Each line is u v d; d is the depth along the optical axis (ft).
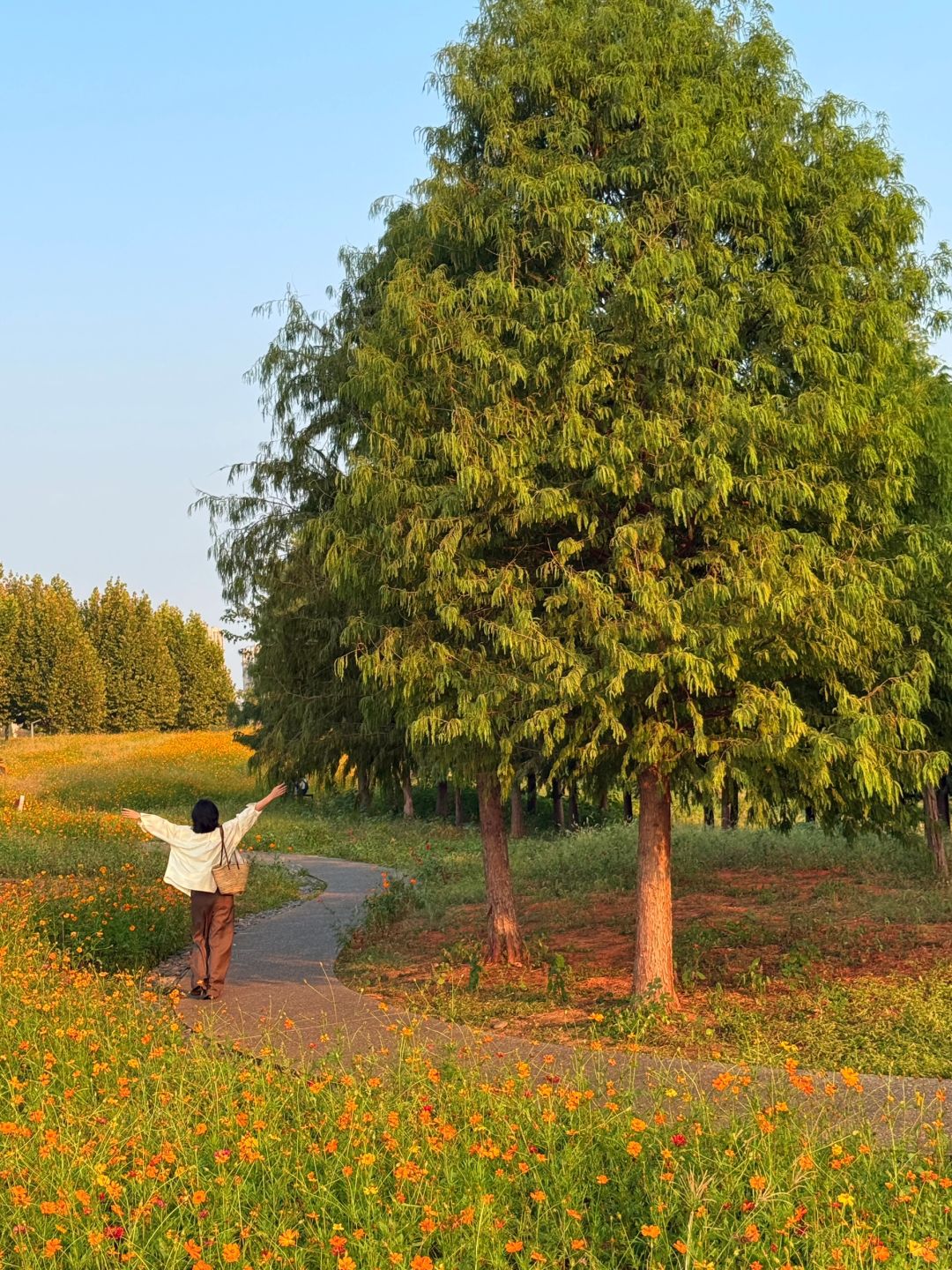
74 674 221.46
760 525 26.22
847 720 26.94
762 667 27.40
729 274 27.27
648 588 24.77
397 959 39.01
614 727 26.32
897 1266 12.92
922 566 30.27
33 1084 19.52
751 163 28.32
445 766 34.12
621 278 26.76
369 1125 17.17
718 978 34.12
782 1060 24.67
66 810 100.53
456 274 30.37
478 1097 18.52
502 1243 13.75
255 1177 16.05
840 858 55.62
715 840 64.59
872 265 28.53
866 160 28.89
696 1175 15.26
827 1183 14.67
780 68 29.30
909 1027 27.37
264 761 42.55
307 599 40.29
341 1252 13.46
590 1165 15.93
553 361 26.43
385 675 28.14
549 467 27.30
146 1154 15.90
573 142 28.09
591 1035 26.21
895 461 27.35
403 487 27.86
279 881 58.23
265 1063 20.98
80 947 33.73
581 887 53.26
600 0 30.01
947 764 27.20
